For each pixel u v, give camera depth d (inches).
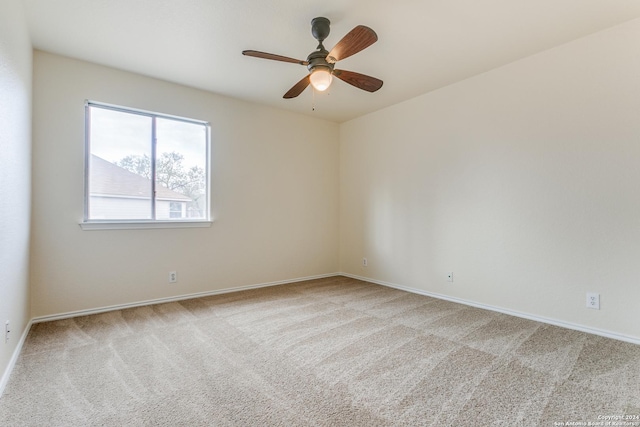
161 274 129.5
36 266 104.3
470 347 87.1
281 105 158.2
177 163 135.2
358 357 81.6
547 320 105.3
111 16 86.3
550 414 58.1
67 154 109.7
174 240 132.6
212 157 142.3
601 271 94.1
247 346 88.2
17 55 76.5
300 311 119.5
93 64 114.0
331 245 187.0
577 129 98.2
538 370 74.2
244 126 152.0
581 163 97.5
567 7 82.2
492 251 119.5
